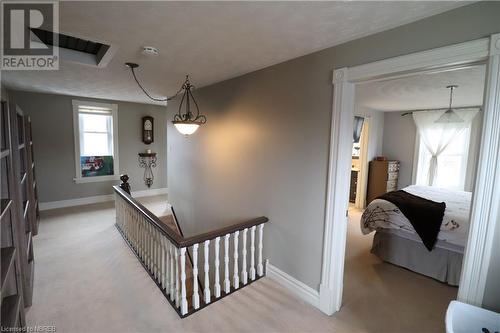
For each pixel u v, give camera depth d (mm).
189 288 3426
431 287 2627
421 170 5402
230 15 1545
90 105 5270
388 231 3092
